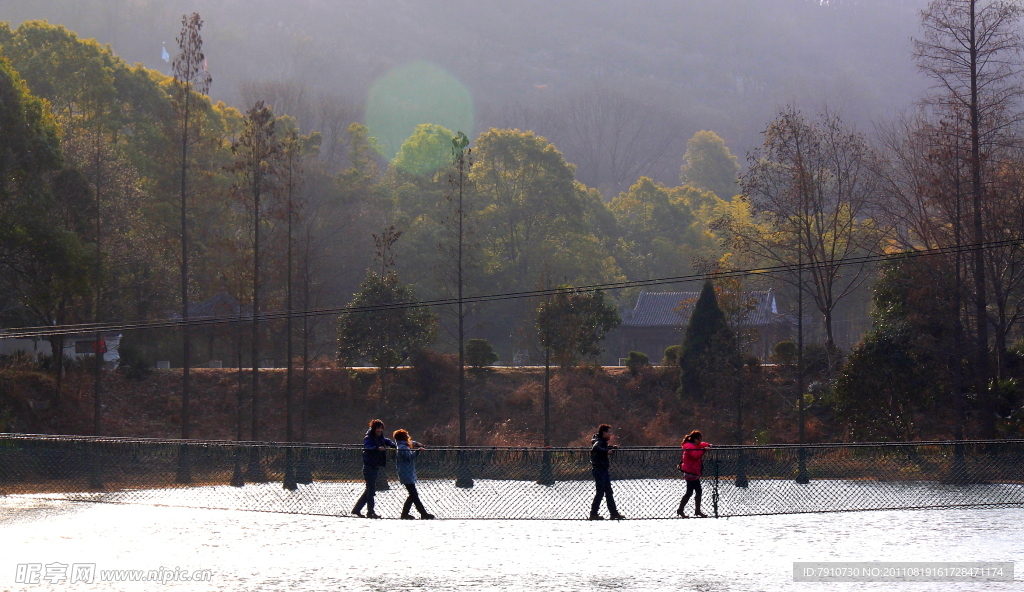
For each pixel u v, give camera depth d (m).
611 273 182.12
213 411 94.25
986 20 76.50
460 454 50.41
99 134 103.88
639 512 42.78
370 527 37.97
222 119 150.38
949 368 77.06
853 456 51.91
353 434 92.38
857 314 172.12
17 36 130.88
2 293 89.62
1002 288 84.00
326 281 135.12
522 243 179.12
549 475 50.75
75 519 39.88
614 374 99.44
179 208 115.69
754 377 86.94
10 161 81.44
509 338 166.62
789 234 106.44
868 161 99.69
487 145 183.50
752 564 30.14
